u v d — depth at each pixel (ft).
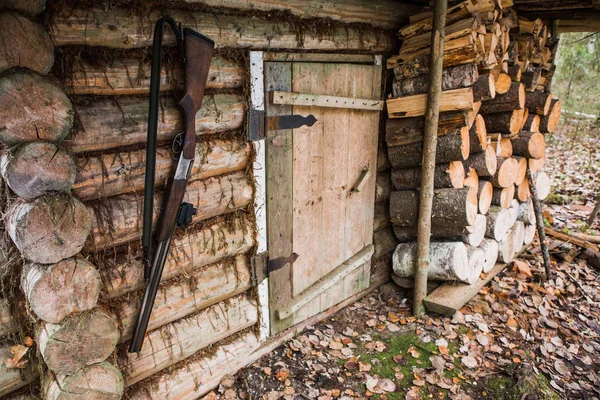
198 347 8.13
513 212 13.73
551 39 15.44
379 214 12.09
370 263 12.00
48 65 5.07
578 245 14.92
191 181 7.32
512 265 13.94
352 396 8.49
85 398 6.03
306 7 8.33
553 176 23.86
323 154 9.57
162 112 6.49
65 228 5.36
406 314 11.35
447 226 11.15
